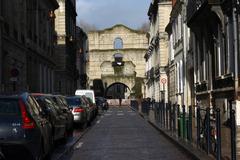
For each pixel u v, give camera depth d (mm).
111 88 125312
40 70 46219
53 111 17375
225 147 15047
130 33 115500
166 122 26203
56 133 17344
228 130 17828
